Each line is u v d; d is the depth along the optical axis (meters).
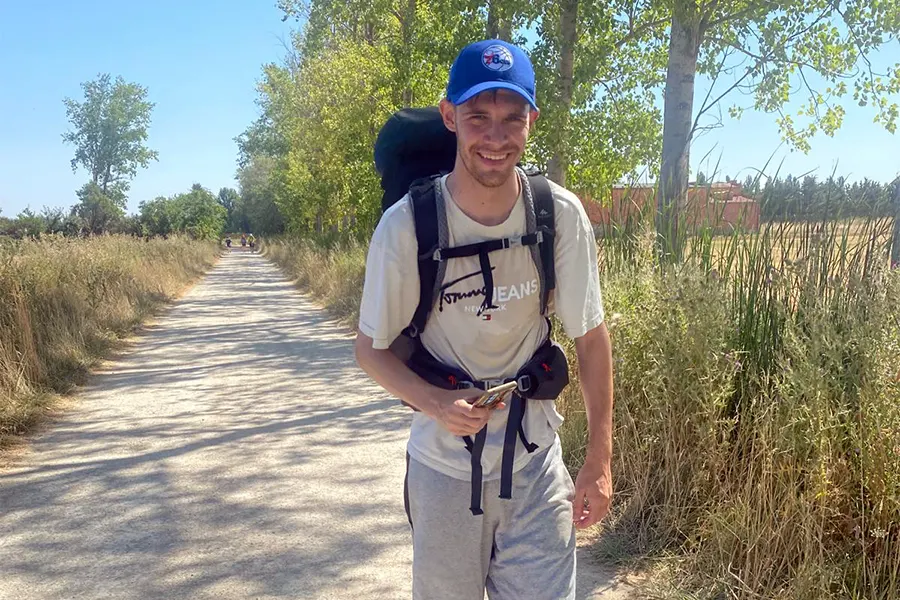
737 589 3.30
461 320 2.08
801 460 3.31
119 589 3.65
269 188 68.25
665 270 4.68
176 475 5.27
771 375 3.83
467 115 1.94
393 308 2.06
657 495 4.09
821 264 4.11
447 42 11.55
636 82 11.50
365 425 6.56
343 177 23.08
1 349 7.20
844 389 3.38
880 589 3.08
